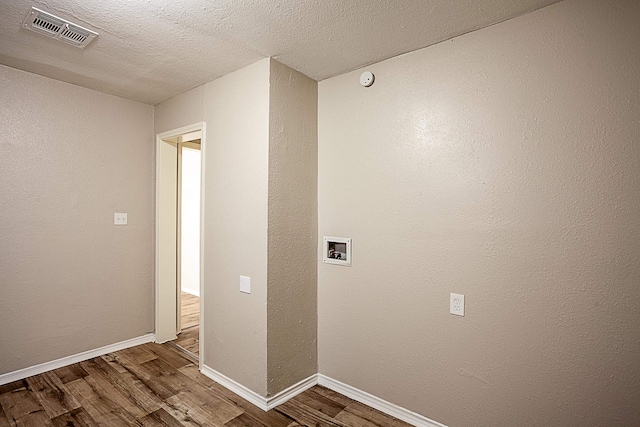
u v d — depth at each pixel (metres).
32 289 2.47
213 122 2.54
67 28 1.83
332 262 2.39
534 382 1.63
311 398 2.27
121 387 2.34
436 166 1.93
